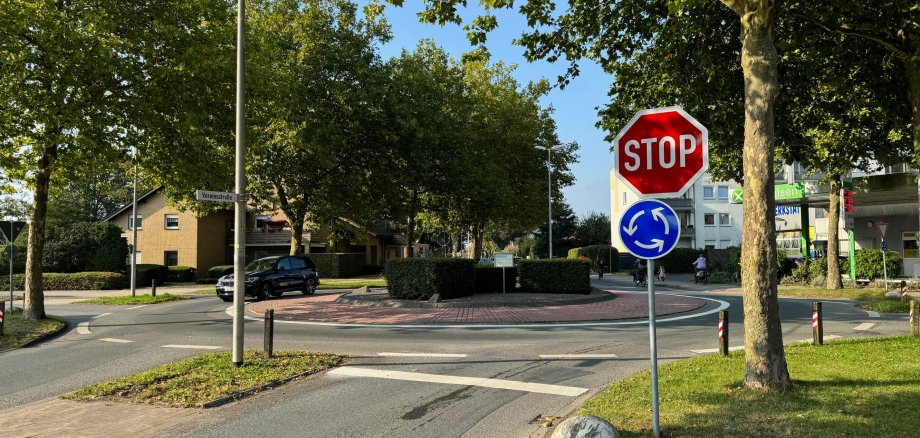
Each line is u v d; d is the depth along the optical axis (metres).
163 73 14.67
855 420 4.79
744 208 6.08
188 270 41.78
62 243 35.94
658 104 10.79
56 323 14.99
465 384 7.46
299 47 27.28
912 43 8.91
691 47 10.06
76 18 14.01
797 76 10.91
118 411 6.26
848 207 23.30
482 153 37.62
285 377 7.72
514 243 101.12
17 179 16.89
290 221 30.06
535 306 17.38
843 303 18.72
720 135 10.55
